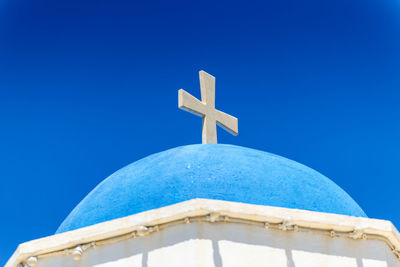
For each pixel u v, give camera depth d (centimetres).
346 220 767
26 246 765
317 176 908
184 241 727
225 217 734
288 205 805
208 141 1042
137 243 749
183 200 791
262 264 727
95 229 759
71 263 760
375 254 769
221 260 716
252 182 820
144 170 878
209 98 1080
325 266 746
